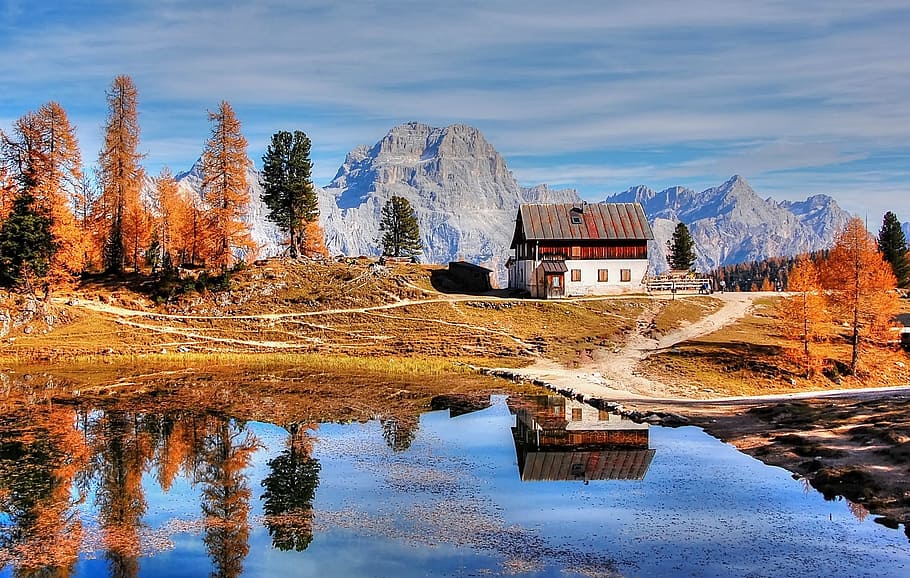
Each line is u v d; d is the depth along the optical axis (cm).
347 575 2484
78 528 2962
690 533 2839
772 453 3938
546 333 8725
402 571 2511
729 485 3441
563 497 3309
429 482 3569
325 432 4666
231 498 3328
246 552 2698
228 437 4519
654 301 10138
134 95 10331
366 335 8775
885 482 3259
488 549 2705
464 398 5891
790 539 2766
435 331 8812
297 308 9588
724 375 6994
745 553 2642
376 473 3725
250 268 10425
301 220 11888
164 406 5491
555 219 10781
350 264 10900
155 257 11650
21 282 8850
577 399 5853
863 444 3847
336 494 3384
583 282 10581
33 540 2839
